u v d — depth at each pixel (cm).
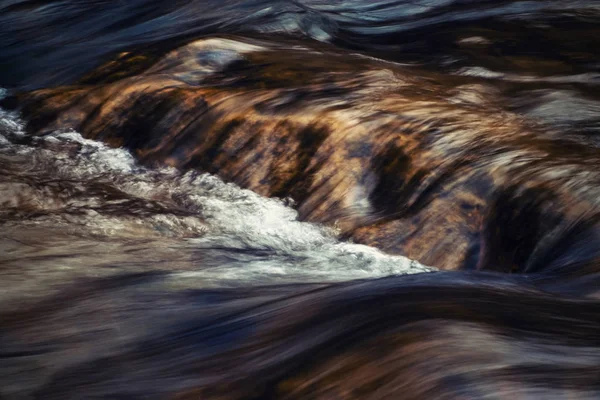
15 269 1024
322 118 1470
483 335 655
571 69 2197
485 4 3020
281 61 1838
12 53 2406
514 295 800
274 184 1429
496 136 1420
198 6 2531
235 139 1514
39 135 1705
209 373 714
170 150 1577
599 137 1562
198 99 1609
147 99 1684
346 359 648
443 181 1305
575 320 729
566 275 947
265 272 1080
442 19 2805
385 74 1767
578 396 561
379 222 1288
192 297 930
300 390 628
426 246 1238
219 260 1126
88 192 1322
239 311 852
